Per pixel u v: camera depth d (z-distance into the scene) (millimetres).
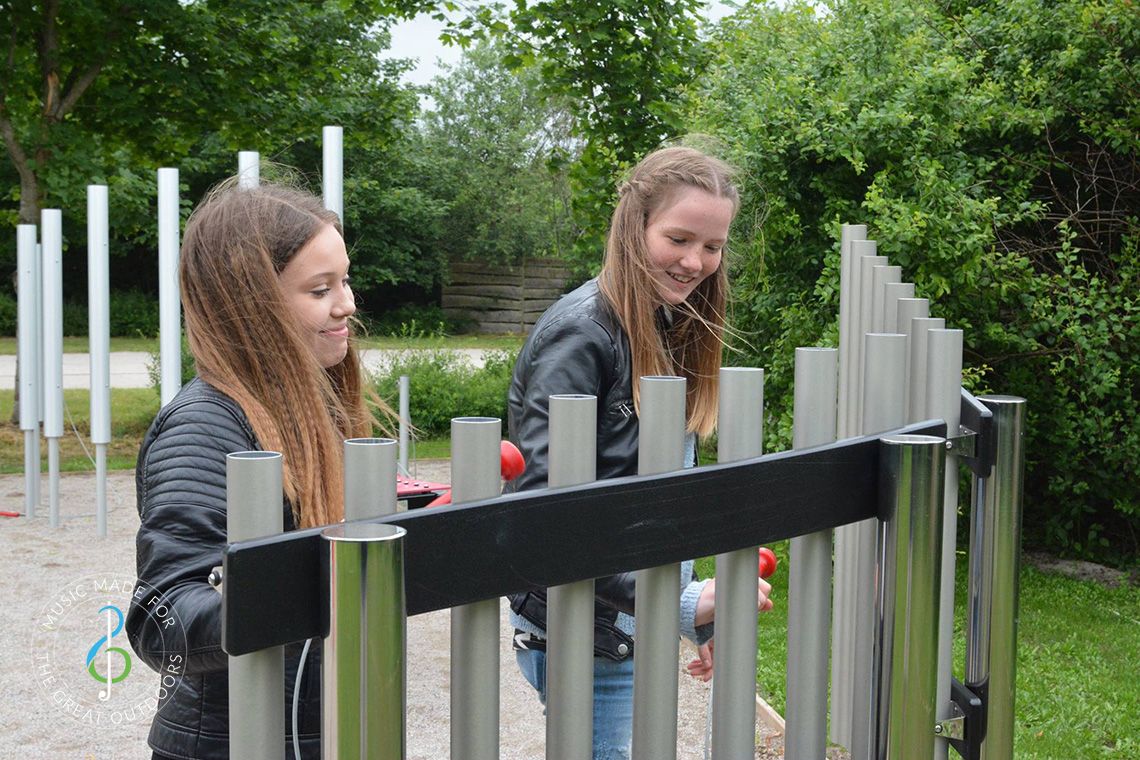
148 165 10516
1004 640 1735
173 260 4895
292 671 1350
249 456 947
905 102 4914
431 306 28000
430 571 981
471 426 1052
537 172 27391
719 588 1324
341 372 1668
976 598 1743
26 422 6707
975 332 5098
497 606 1096
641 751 1275
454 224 27953
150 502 1229
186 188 10453
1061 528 5473
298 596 912
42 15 8836
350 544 883
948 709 1756
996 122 5262
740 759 1344
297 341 1363
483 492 1059
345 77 10641
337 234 1438
